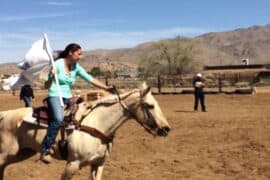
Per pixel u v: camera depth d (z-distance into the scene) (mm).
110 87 7242
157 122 6867
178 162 11078
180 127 16812
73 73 7219
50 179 9883
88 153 6914
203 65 84062
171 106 26719
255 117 19297
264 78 67375
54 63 7062
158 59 82812
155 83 52219
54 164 11086
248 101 29031
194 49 82312
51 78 7055
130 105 7004
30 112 7348
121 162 11227
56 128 6984
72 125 6949
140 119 6980
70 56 7078
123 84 46000
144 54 84062
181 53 81625
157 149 12750
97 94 7645
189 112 22656
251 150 12086
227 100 30375
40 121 7156
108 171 10320
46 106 7289
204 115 20875
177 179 9570
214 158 11414
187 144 13352
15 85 7633
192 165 10758
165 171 10250
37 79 7531
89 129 6941
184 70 82312
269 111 22141
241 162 10875
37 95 40656
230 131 15227
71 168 6957
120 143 13727
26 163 11180
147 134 15266
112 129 7078
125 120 7113
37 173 10297
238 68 88875
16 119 7348
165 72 82562
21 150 7457
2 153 7438
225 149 12398
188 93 37594
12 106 29062
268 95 32875
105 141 7059
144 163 11062
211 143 13352
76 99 7250
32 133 7215
